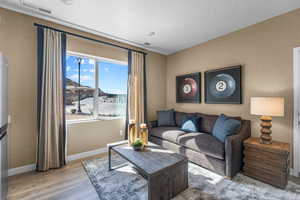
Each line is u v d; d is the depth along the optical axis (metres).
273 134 2.44
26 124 2.38
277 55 2.41
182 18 2.52
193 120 3.19
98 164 2.62
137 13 2.38
